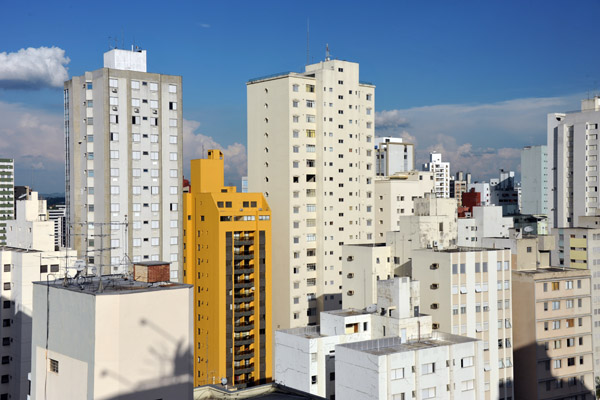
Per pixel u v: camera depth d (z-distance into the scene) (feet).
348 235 538.88
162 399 202.28
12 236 416.87
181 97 484.74
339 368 290.35
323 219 522.06
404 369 277.03
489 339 352.90
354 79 548.31
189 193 511.40
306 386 327.06
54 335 209.46
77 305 200.03
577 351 385.50
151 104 472.03
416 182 597.52
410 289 342.64
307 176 521.24
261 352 500.74
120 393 194.80
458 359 291.99
